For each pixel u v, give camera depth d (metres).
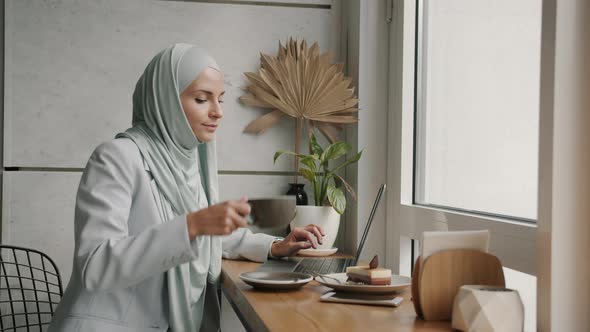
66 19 2.43
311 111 2.44
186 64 1.67
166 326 1.61
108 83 2.45
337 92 2.38
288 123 2.56
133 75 2.46
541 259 1.08
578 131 1.06
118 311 1.54
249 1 2.54
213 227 1.35
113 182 1.50
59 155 2.43
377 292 1.44
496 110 1.68
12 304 2.36
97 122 2.45
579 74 1.06
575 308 1.06
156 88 1.67
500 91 1.66
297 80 2.43
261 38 2.55
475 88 1.80
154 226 1.38
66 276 2.44
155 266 1.35
